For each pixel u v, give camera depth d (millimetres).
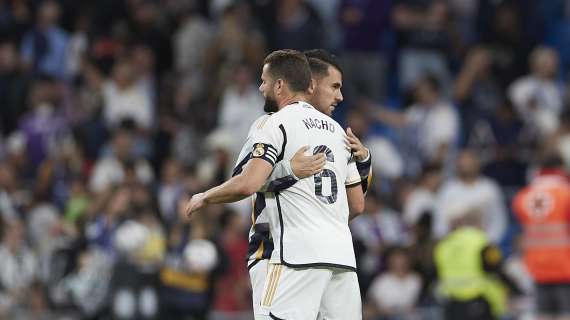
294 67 26312
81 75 65625
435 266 48781
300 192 25469
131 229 45500
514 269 51438
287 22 64438
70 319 48125
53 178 57594
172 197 53938
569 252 45188
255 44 63375
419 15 66875
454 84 67000
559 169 46125
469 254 44688
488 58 68000
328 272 25453
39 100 62188
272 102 26516
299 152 25328
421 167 57844
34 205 55250
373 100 65312
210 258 45281
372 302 49719
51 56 66750
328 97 26953
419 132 59469
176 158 60094
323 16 70500
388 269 50250
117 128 55750
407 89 64812
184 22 67625
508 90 67438
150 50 67500
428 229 50156
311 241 25281
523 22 71375
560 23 73062
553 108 63625
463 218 46312
